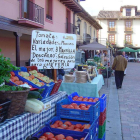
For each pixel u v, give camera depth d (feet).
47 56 14.55
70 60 15.30
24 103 7.86
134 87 34.01
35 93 8.90
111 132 14.74
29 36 40.11
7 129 6.82
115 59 31.78
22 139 7.68
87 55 72.54
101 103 11.28
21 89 7.88
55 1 46.70
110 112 19.54
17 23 32.22
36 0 37.93
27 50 50.21
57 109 10.57
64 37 14.96
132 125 16.10
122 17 131.64
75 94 13.76
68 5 54.39
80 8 58.23
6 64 8.55
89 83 17.66
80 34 70.64
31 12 35.96
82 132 8.45
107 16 134.51
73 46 15.30
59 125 9.59
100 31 136.56
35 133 8.27
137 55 142.41
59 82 12.12
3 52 40.45
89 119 9.66
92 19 78.13
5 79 8.38
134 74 56.44
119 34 135.54
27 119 8.06
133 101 23.99
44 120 9.52
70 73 22.18
